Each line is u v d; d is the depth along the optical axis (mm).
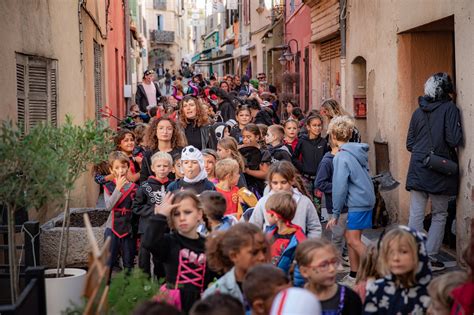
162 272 6898
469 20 9000
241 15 40312
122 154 8539
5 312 4508
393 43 12133
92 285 4203
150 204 8164
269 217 6516
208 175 9070
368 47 13797
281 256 6301
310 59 21688
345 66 15688
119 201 8547
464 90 9203
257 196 10188
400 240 4754
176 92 22656
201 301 4004
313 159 11320
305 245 4891
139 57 46156
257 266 4480
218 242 5184
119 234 8531
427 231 10570
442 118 9258
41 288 5344
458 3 9344
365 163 8609
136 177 9898
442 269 9211
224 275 5117
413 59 11891
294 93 24922
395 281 4844
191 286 5559
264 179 10242
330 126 8664
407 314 4793
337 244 8922
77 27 12555
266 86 25203
